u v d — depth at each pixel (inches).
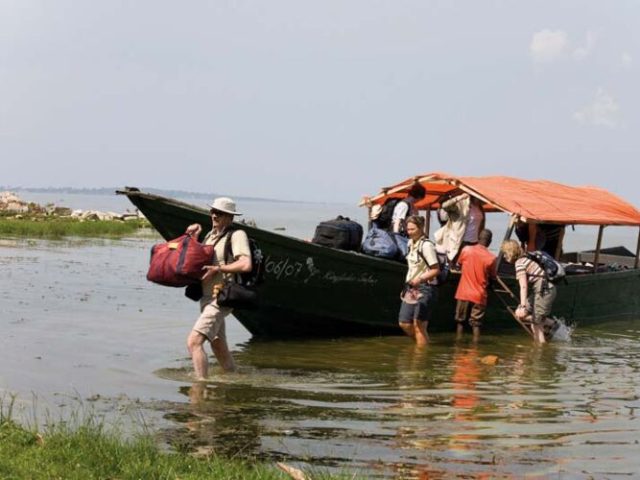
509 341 536.4
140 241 1393.9
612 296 663.8
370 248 528.4
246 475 226.1
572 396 367.2
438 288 531.5
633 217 627.5
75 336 470.6
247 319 513.0
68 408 311.9
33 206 1921.8
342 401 342.6
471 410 334.0
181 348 451.5
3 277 737.0
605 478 251.4
